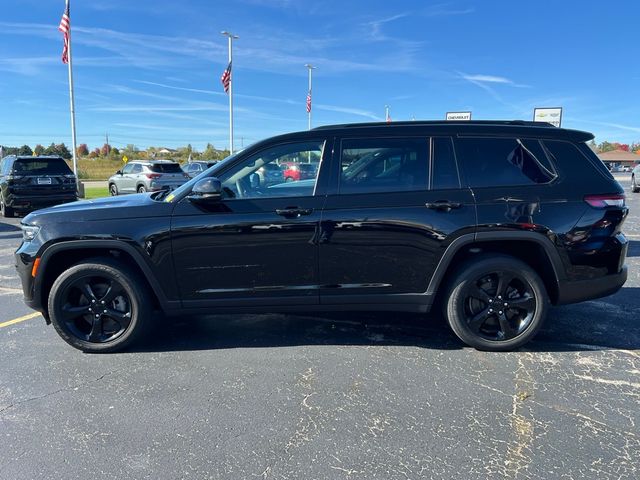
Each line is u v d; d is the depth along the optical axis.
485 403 3.09
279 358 3.83
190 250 3.71
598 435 2.73
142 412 3.04
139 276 3.87
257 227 3.67
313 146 3.82
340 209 3.69
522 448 2.62
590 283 3.80
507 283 3.82
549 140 3.84
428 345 4.07
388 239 3.70
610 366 3.62
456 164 3.78
